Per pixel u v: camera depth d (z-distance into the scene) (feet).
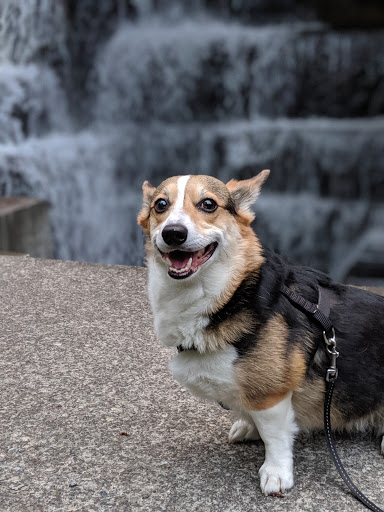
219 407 3.82
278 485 3.13
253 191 3.26
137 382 4.05
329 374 3.18
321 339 3.22
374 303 3.40
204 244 3.01
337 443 3.51
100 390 3.97
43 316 4.95
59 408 3.79
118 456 3.40
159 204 3.19
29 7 15.60
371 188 15.47
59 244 14.14
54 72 16.17
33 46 15.84
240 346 3.06
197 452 3.43
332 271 13.89
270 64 16.38
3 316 4.95
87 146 15.96
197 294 3.07
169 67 16.87
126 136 16.55
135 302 5.22
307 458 3.39
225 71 16.66
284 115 16.57
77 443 3.50
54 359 4.32
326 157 15.60
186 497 3.12
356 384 3.28
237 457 3.40
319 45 16.08
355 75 15.98
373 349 3.30
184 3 17.38
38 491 3.16
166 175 16.49
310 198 15.55
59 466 3.33
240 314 3.07
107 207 15.39
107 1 16.76
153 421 3.68
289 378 3.10
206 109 16.88
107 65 16.88
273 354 3.06
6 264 6.19
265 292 3.12
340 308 3.32
